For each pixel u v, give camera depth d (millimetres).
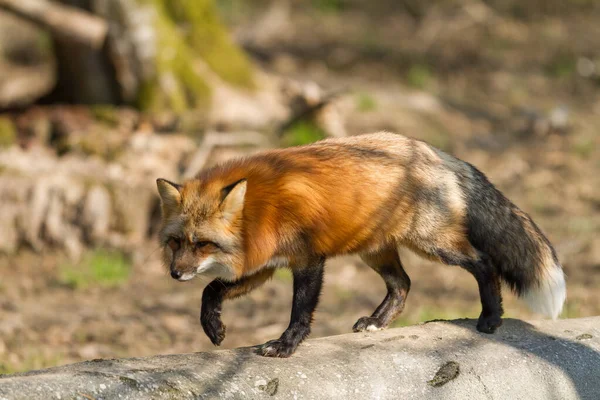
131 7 17688
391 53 28734
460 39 30969
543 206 16641
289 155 7105
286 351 6516
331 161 7066
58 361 9773
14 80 20766
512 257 7742
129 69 17875
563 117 21750
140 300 12461
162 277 13523
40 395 5332
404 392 6293
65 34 17141
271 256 6863
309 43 29812
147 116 17469
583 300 11820
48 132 16594
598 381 6910
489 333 7195
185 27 18797
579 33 32469
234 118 17719
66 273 13148
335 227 6957
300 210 6777
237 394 5887
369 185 7078
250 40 29109
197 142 16703
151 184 14703
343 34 31312
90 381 5578
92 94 18234
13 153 15375
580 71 27922
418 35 31516
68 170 14992
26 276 13195
